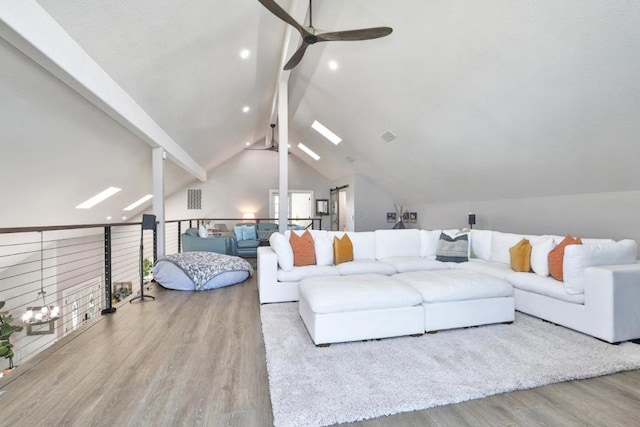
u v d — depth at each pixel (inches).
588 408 65.2
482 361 84.0
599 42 90.7
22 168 130.9
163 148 186.1
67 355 88.4
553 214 167.3
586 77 101.4
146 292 160.2
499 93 128.2
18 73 90.4
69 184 168.6
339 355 88.0
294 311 126.6
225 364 83.6
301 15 135.1
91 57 102.9
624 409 64.8
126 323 114.2
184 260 172.7
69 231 242.4
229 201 378.6
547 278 118.4
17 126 107.9
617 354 87.7
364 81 173.5
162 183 184.4
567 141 128.5
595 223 145.9
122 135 158.9
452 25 115.3
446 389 70.9
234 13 127.2
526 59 108.7
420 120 176.6
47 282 238.8
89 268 279.9
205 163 326.0
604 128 113.3
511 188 184.2
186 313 126.0
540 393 70.7
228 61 159.5
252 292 160.1
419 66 141.6
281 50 180.9
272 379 75.2
